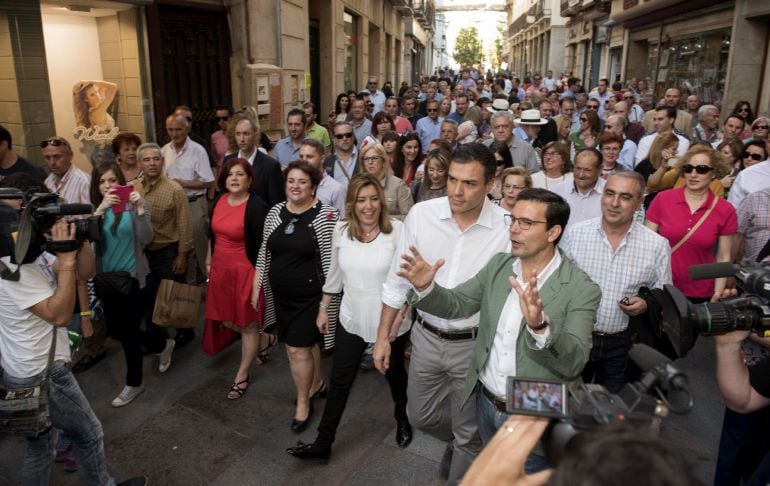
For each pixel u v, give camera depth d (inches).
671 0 530.6
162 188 167.8
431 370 108.3
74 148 228.5
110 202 141.8
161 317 152.7
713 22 469.4
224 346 161.0
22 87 200.5
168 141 264.1
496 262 94.4
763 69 416.8
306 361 136.3
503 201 151.3
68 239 90.7
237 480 122.0
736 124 252.5
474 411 104.3
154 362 170.7
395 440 135.9
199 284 223.8
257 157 205.3
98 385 157.6
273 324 144.5
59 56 218.2
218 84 304.8
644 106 621.0
